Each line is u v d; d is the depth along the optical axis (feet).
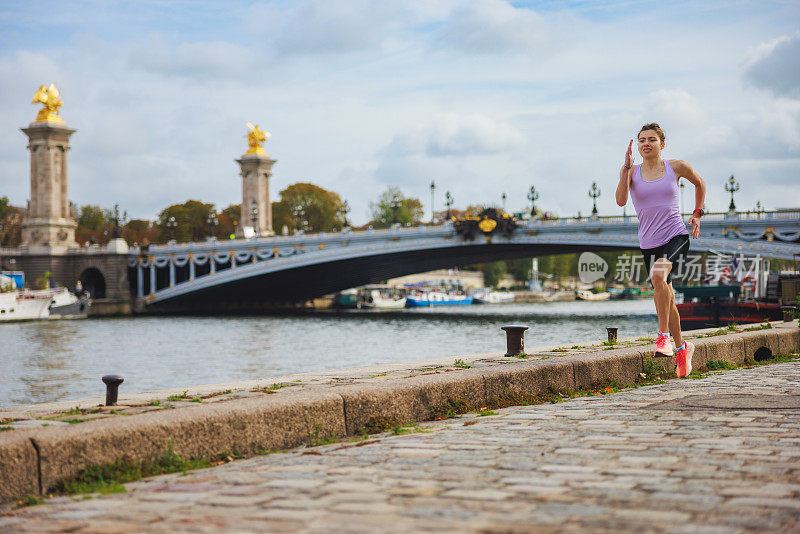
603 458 24.50
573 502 19.36
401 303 522.88
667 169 35.29
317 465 25.34
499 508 18.92
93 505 21.43
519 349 55.26
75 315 397.80
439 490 20.90
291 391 35.63
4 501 23.02
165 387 142.92
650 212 35.35
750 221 247.70
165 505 20.62
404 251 347.97
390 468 24.14
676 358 37.73
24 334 280.92
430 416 36.52
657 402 37.37
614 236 288.51
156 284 499.51
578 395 43.50
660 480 21.47
